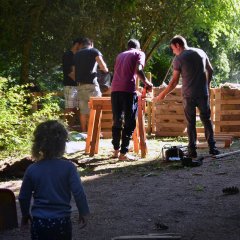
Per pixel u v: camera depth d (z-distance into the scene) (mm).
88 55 9891
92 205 5527
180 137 10367
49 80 15164
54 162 3305
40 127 3330
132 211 5258
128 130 7980
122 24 14539
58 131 3324
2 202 4902
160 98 7828
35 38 14047
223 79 24172
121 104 7895
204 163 7438
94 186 6449
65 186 3281
